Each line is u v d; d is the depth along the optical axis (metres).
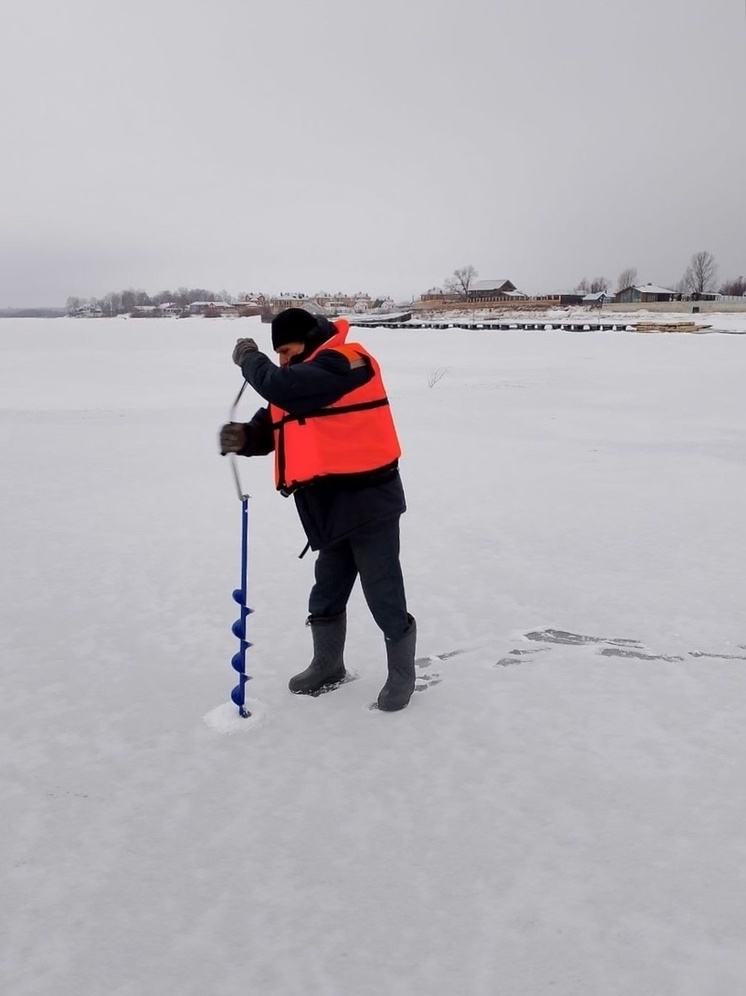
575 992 1.77
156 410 15.32
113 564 5.30
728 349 34.41
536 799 2.52
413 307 113.44
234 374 24.14
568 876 2.15
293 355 2.98
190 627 4.11
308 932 1.95
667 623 4.19
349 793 2.55
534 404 16.27
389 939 1.93
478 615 4.31
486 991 1.77
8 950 1.90
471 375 23.56
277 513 6.87
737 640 3.96
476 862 2.21
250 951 1.89
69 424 13.20
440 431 12.43
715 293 115.00
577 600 4.56
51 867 2.20
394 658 3.11
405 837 2.33
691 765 2.74
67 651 3.79
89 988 1.78
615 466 9.26
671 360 28.88
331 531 2.97
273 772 2.68
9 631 4.07
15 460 9.69
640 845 2.29
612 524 6.47
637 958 1.86
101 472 8.91
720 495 7.64
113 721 3.06
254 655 3.72
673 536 6.08
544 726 3.02
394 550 3.02
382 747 2.85
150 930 1.96
